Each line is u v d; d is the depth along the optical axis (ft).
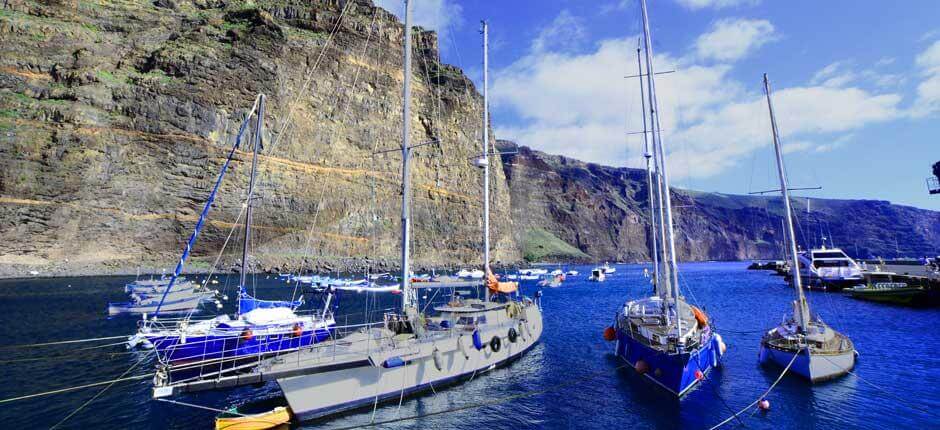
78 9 303.68
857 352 86.63
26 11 288.30
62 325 116.26
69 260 254.88
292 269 306.35
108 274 259.19
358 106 376.89
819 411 59.11
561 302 203.00
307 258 321.32
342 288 227.20
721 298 210.38
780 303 186.50
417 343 62.03
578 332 122.01
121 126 272.31
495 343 76.64
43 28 280.31
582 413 59.26
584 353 93.61
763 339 81.35
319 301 158.92
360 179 365.61
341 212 348.59
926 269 223.10
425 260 400.26
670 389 64.75
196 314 137.49
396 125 402.11
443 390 65.62
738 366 81.00
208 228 287.07
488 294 86.58
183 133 284.82
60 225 252.83
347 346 59.47
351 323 124.98
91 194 261.03
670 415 58.34
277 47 331.36
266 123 315.37
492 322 78.84
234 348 76.02
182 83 290.56
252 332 78.23
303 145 333.21
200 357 74.13
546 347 100.17
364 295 208.54
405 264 70.64
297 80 339.98
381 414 56.59
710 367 75.10
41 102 258.57
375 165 378.12
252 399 63.46
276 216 312.09
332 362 53.26
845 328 119.24
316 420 52.90
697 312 75.46
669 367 64.75
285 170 319.47
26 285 205.36
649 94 79.92
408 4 74.79
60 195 253.44
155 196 277.64
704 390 67.15
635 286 295.48
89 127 262.67
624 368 80.28
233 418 49.88
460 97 481.05
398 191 391.04
